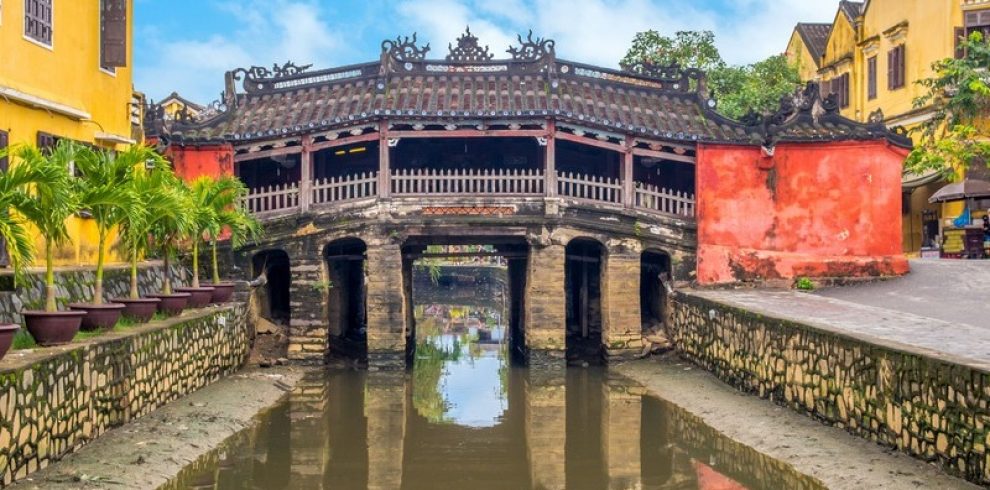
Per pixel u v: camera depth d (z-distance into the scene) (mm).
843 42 39969
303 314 24422
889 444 12609
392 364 23766
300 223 24531
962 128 28219
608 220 24547
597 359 25688
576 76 26047
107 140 19953
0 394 10000
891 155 25656
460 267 60250
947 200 29734
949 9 31875
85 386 12750
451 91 24797
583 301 28656
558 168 27516
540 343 24078
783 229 25531
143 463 12672
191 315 19172
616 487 13344
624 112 25438
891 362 12516
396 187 24203
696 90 26891
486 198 23953
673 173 27891
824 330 14914
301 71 26656
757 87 37188
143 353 15258
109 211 14539
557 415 18734
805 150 25578
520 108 23844
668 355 24938
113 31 20000
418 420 18312
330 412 18844
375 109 23719
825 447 13547
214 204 21344
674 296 25094
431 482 13742
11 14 16125
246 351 24031
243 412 17656
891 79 35438
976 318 17125
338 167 27656
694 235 25469
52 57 17641
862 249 25422
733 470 13961
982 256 28594
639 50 39750
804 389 15812
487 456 15406
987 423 10109
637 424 17484
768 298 22078
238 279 24828
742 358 19188
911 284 23703
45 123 17422
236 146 25250
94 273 17516
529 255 24609
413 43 25578
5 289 14102
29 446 10852
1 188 11359
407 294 29344
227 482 12820
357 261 31359
